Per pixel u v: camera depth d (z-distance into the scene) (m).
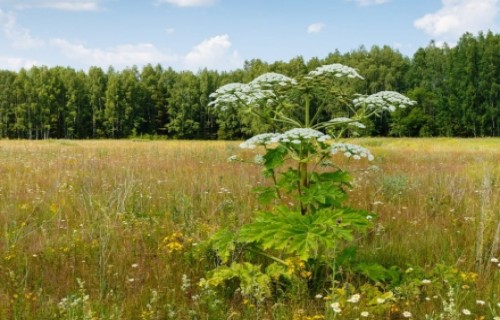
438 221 7.15
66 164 13.75
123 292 4.44
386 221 7.09
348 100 4.84
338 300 3.95
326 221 4.13
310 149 4.62
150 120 99.62
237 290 4.38
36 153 18.14
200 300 4.16
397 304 4.17
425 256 5.57
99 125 95.50
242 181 10.20
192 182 9.80
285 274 4.36
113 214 6.78
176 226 6.50
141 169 12.68
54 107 91.31
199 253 5.16
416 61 95.69
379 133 82.69
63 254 5.32
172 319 3.91
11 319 3.95
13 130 91.81
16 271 4.90
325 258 4.72
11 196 8.06
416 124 80.12
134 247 5.68
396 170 13.58
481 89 79.44
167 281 4.77
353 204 8.23
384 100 4.70
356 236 6.18
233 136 86.69
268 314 4.06
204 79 95.94
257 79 4.80
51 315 3.94
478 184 10.56
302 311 3.92
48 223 6.65
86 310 3.85
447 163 17.42
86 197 7.98
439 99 83.94
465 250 5.64
